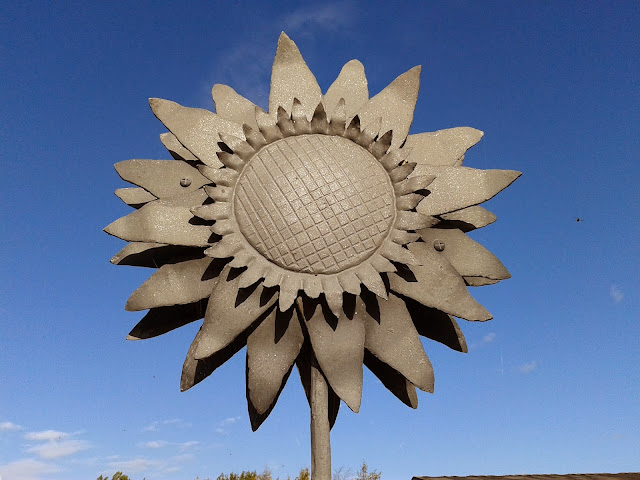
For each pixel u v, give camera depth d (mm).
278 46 7707
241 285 6285
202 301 7094
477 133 7539
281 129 6934
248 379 6816
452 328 7254
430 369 6500
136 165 7168
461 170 7098
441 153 7426
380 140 6871
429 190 6996
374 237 6535
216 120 7160
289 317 6539
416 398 7434
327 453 6578
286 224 6449
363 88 7695
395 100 7508
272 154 6785
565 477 7117
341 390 6238
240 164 6754
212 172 6688
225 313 6332
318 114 6930
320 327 6441
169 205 6738
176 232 6613
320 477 6484
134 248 7012
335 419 7566
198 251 6883
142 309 6539
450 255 7000
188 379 6633
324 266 6430
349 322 6469
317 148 6816
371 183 6699
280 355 6438
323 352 6363
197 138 7062
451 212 7074
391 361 6512
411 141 7477
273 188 6562
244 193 6609
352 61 7863
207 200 6867
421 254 6781
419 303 7215
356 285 6395
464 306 6613
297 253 6418
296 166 6664
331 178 6625
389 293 6719
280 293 6316
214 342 6242
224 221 6539
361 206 6574
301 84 7582
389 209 6664
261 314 6414
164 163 7227
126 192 7762
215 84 7578
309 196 6531
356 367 6336
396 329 6605
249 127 6844
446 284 6684
